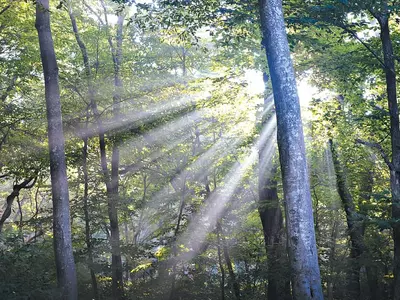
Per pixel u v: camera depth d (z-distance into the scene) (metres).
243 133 18.06
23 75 17.17
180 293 17.62
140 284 17.73
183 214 17.95
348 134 17.81
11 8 16.27
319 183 18.16
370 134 17.91
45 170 19.39
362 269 21.55
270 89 16.80
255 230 19.73
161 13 12.10
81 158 18.50
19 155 18.61
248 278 18.42
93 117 18.97
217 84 16.78
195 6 11.94
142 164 20.16
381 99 16.52
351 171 20.44
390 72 13.45
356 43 16.28
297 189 8.93
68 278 12.37
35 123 18.00
